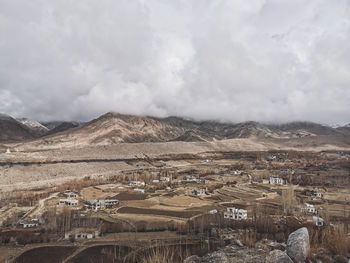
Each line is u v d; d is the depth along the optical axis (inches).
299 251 1652.3
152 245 3378.4
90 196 6904.5
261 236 3282.5
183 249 3090.6
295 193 7012.8
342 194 6786.4
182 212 5334.6
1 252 3393.2
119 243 3567.9
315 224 3858.3
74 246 3528.5
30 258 3196.4
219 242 3201.3
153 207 5831.7
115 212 5369.1
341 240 1964.8
